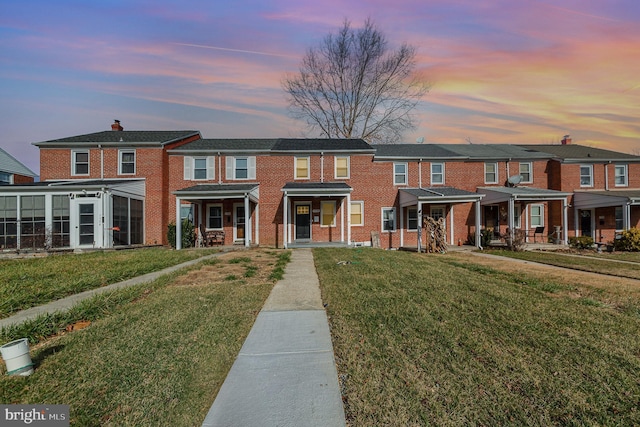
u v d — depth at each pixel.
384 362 3.43
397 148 21.38
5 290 6.28
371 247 17.16
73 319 4.78
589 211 20.02
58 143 17.95
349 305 5.41
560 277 8.42
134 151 18.36
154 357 3.56
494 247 17.59
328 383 3.08
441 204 19.23
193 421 2.54
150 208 18.23
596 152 22.12
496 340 3.97
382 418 2.54
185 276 8.09
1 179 23.28
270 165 18.59
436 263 10.67
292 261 10.80
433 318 4.75
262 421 2.53
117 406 2.71
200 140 20.73
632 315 5.02
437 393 2.86
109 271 8.45
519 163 20.16
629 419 2.54
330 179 18.83
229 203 18.28
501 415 2.57
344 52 31.00
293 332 4.32
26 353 3.21
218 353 3.69
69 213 15.27
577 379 3.10
